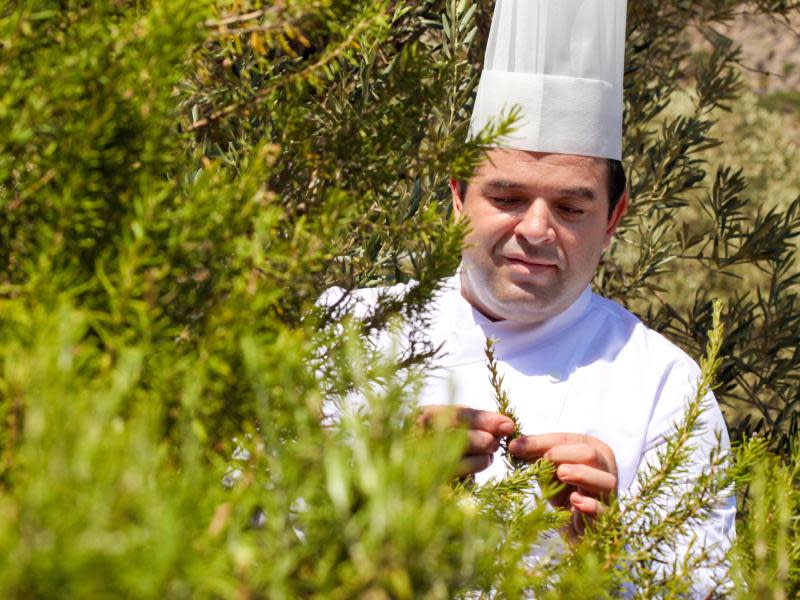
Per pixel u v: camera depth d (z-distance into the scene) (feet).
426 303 2.96
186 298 2.17
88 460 1.30
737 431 11.62
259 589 1.49
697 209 17.44
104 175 2.24
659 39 14.69
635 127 12.84
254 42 2.66
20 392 1.65
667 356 6.47
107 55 2.22
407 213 6.82
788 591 2.27
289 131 3.06
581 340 6.35
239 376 1.92
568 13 5.55
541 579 2.09
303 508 1.89
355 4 2.65
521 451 3.73
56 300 1.87
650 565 2.64
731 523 4.37
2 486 1.70
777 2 14.57
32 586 1.20
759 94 26.86
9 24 2.15
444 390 5.91
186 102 4.22
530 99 5.47
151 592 1.22
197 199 2.06
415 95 3.20
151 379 1.93
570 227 5.63
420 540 1.43
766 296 16.65
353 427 1.67
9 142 2.05
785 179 19.58
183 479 1.60
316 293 2.84
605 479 3.59
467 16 7.82
